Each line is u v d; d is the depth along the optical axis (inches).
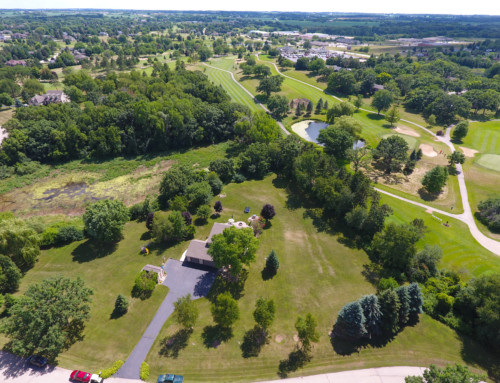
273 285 2394.2
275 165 4192.9
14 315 1852.9
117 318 2133.4
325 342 1959.9
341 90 7755.9
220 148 5034.5
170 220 2778.1
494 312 1834.4
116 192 3848.4
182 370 1814.7
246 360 1866.4
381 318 1975.9
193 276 2477.9
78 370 1801.2
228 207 3378.4
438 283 2308.1
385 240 2493.8
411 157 4382.4
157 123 4685.0
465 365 1822.1
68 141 4507.9
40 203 3617.1
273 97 6294.3
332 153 4498.0
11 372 1791.3
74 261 2642.7
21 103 6200.8
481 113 6501.0
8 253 2470.5
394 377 1772.9
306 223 3134.8
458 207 3467.0
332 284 2400.3
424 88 6919.3
